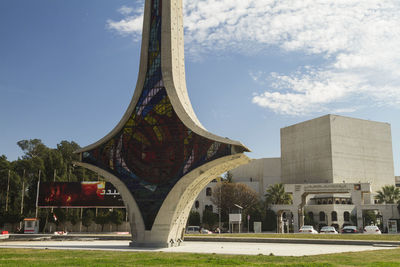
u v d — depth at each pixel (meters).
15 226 79.12
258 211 95.69
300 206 80.62
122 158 31.70
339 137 109.69
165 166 30.59
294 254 22.70
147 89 32.72
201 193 106.00
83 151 32.38
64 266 15.89
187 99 35.09
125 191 30.84
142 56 33.44
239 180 136.12
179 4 35.97
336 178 106.94
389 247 29.95
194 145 30.25
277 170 128.50
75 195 73.69
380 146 116.19
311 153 114.00
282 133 125.12
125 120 32.19
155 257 20.05
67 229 79.88
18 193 87.06
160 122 31.53
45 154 104.50
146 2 34.47
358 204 80.94
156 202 30.17
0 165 87.50
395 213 83.06
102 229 79.81
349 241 33.78
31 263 17.00
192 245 32.38
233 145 29.12
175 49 33.91
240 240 38.25
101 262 17.48
